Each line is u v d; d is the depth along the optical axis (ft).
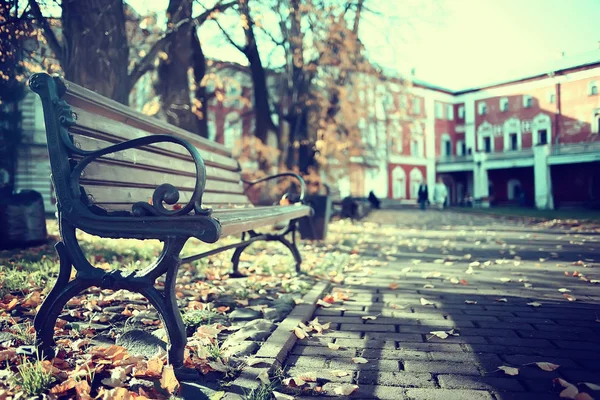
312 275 16.06
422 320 10.42
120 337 8.05
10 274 13.09
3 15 17.89
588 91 80.74
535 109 123.95
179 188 12.09
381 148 63.10
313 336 9.21
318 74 49.44
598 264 19.01
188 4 26.99
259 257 19.93
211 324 9.59
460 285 14.74
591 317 10.62
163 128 11.76
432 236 34.55
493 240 30.66
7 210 20.86
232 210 9.91
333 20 42.65
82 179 7.74
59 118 7.61
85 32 21.07
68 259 7.51
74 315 9.86
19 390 6.07
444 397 6.29
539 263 19.43
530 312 11.12
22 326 8.96
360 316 10.79
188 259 7.77
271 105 59.11
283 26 40.68
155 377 6.63
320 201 28.17
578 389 6.46
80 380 6.33
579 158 107.34
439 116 158.81
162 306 7.01
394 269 18.29
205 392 6.22
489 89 144.87
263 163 48.34
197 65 35.32
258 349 8.05
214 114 73.67
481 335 9.25
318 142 49.55
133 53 30.14
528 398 6.24
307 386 6.63
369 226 45.39
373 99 56.24
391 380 6.91
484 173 144.15
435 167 158.10
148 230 7.07
